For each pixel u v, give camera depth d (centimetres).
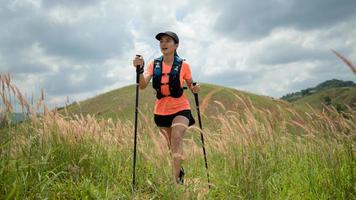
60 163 240
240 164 218
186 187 198
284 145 269
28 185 185
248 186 204
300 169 253
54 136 251
